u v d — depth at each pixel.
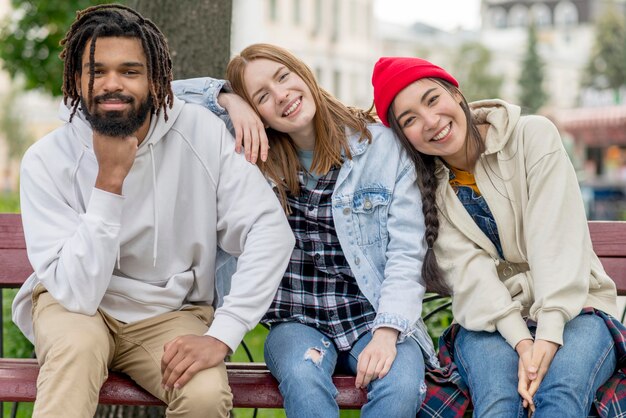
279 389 3.39
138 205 3.44
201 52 4.64
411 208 3.64
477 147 3.65
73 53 3.29
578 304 3.34
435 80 3.63
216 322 3.29
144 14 4.64
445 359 3.56
